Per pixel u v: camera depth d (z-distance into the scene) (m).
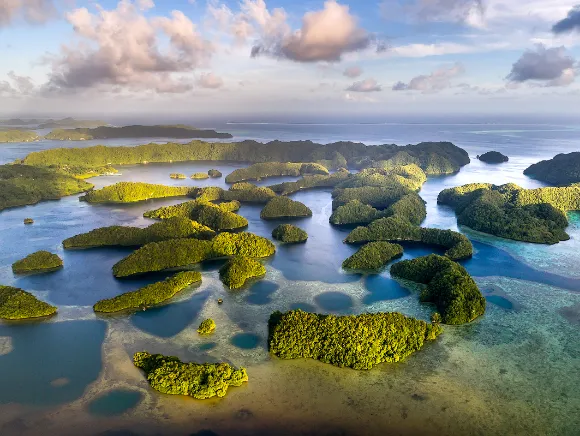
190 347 121.75
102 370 112.19
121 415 96.75
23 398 102.50
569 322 134.50
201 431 92.25
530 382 106.88
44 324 134.50
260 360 115.69
